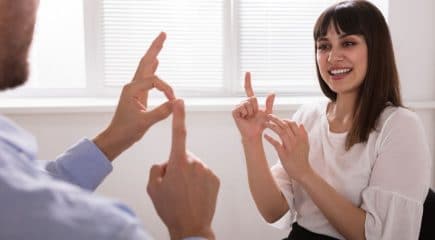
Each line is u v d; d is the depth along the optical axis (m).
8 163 0.35
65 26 2.26
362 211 1.21
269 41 2.31
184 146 0.58
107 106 2.00
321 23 1.36
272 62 2.32
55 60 2.28
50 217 0.34
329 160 1.33
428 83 2.16
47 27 2.25
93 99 2.20
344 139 1.32
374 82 1.29
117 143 0.82
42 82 2.29
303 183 1.20
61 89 2.28
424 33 2.13
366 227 1.18
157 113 0.83
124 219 0.36
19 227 0.33
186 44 2.27
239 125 1.35
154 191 0.57
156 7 2.24
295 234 1.38
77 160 0.75
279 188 1.40
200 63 2.29
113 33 2.23
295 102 2.13
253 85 2.32
